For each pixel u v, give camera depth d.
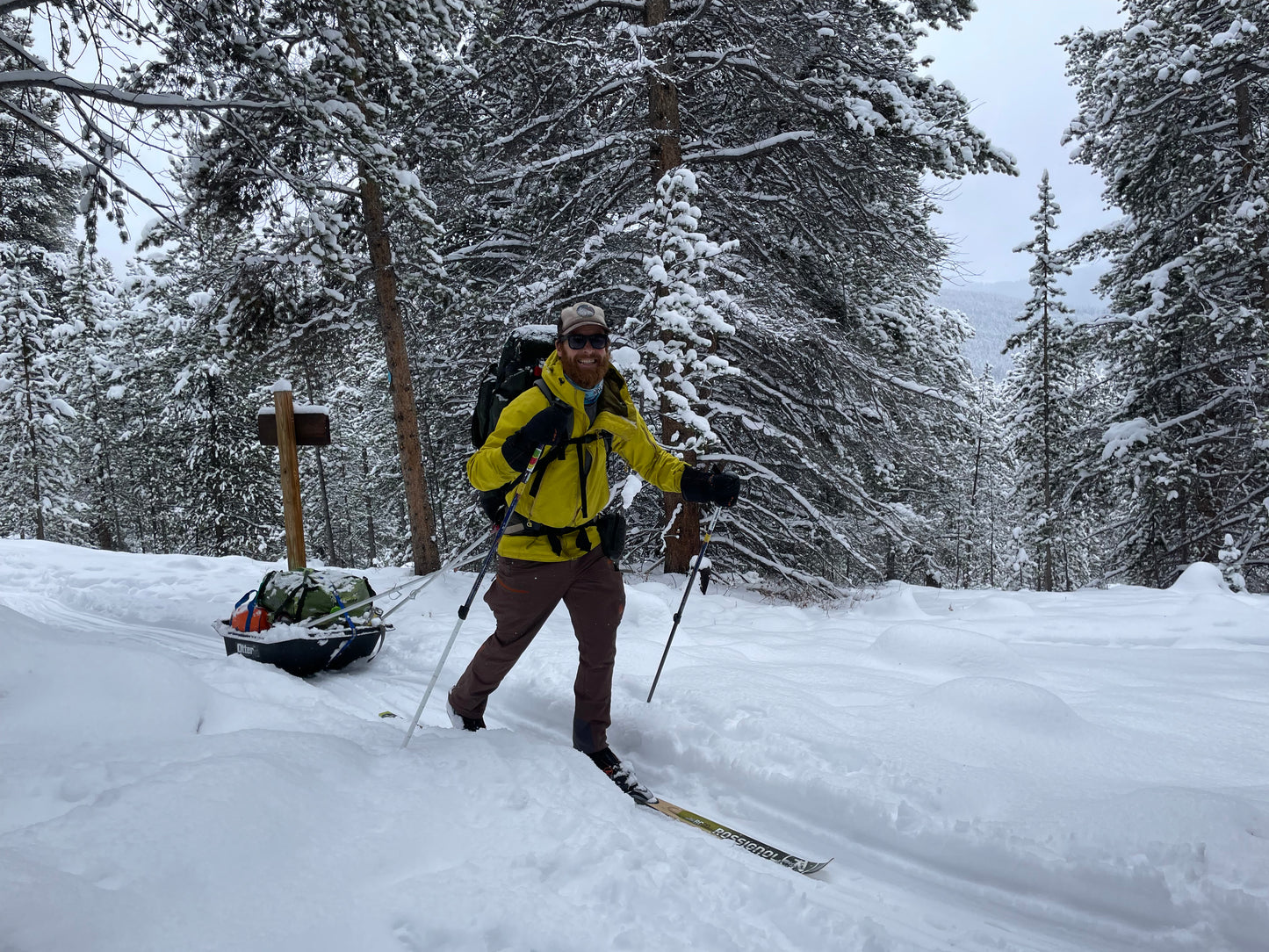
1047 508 17.78
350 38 7.94
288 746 2.60
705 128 10.05
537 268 10.04
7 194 15.01
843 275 10.69
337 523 35.47
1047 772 2.98
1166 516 14.27
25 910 1.56
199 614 6.91
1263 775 2.93
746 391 10.46
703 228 9.64
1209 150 12.55
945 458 14.58
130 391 24.36
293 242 8.53
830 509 11.34
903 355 13.02
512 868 2.11
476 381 10.72
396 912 1.86
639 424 3.19
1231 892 2.13
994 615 7.14
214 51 6.50
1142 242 13.63
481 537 3.23
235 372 9.95
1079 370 16.77
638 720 3.72
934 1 9.07
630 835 2.37
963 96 8.86
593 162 9.88
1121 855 2.35
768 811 3.00
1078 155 13.61
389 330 9.56
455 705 3.35
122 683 3.03
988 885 2.45
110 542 26.61
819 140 8.91
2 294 20.81
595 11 9.65
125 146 6.01
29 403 21.39
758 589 9.59
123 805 2.04
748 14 8.84
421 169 10.06
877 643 5.04
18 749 2.54
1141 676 4.64
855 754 3.08
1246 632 5.93
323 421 6.16
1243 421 12.81
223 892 1.81
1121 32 13.30
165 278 12.96
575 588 3.10
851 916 2.11
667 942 1.88
